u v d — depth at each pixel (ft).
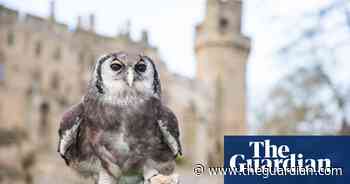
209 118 90.58
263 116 77.10
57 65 79.61
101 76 11.62
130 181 11.80
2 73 76.23
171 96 85.46
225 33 99.60
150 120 11.57
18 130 73.97
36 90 77.10
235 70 98.02
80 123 11.80
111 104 11.46
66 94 79.05
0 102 74.69
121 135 11.47
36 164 70.44
